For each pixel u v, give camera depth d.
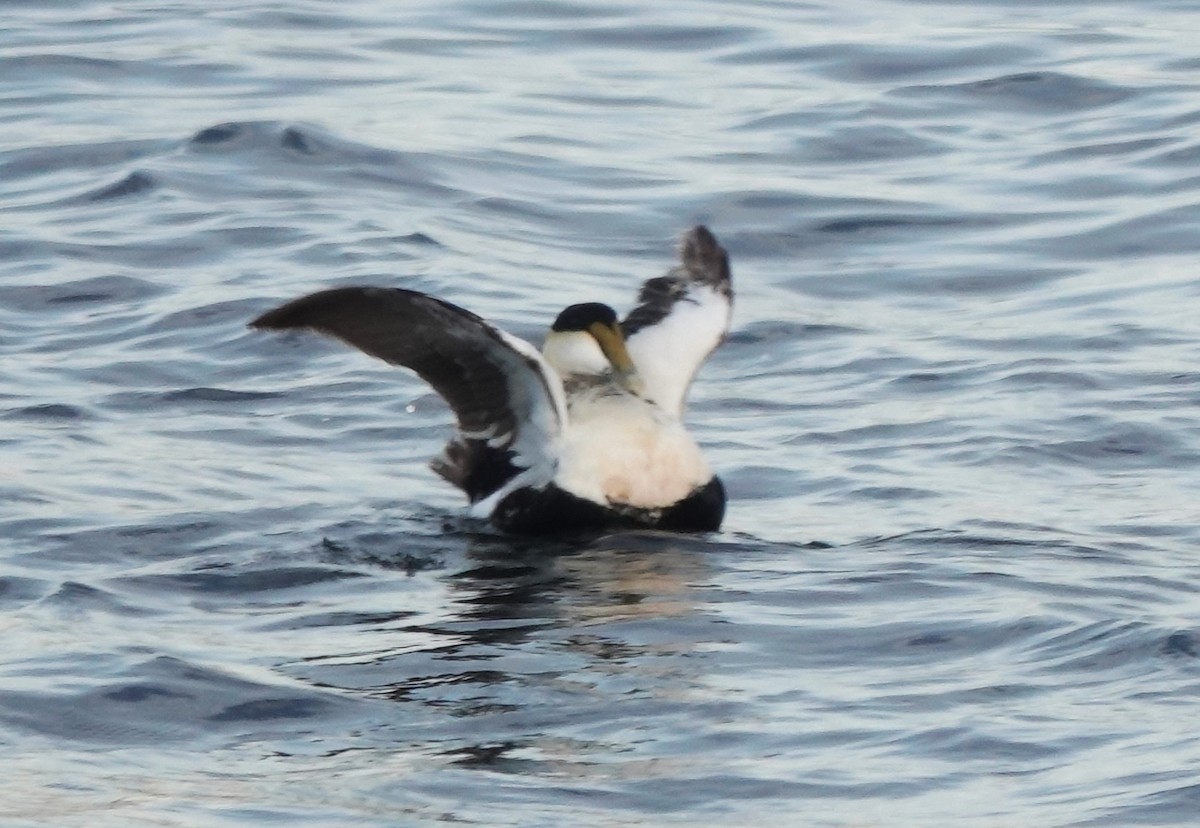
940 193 21.64
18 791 8.72
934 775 8.88
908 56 26.12
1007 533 12.95
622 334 13.40
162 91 24.62
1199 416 15.62
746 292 19.23
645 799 8.70
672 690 10.04
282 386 16.41
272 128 22.81
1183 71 25.33
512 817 8.48
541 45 27.05
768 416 16.06
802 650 10.70
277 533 12.95
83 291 18.55
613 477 13.01
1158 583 11.77
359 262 19.27
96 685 9.98
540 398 12.89
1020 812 8.46
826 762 9.08
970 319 18.42
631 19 28.03
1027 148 22.95
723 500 13.33
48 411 15.61
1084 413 15.70
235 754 9.24
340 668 10.38
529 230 20.64
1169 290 18.84
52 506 13.25
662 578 12.07
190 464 14.47
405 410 15.91
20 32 27.09
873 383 16.77
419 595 11.77
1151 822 8.29
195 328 17.61
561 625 11.13
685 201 21.34
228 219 20.41
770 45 26.89
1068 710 9.63
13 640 10.71
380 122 23.44
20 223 20.27
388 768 9.03
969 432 15.38
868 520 13.45
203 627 11.08
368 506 13.66
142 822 8.38
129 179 21.44
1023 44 26.59
